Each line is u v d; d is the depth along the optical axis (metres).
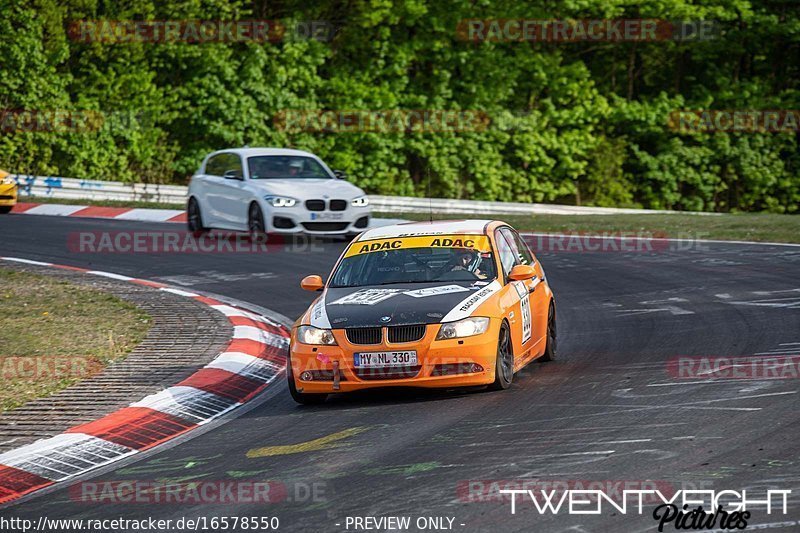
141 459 28.14
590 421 28.44
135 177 126.56
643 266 63.69
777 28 166.38
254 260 69.50
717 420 27.62
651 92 181.12
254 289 59.41
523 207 125.00
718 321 44.75
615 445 25.73
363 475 24.62
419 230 38.62
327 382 32.78
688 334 42.19
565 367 37.41
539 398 31.97
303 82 139.12
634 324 45.50
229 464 26.78
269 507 22.70
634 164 169.38
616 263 65.44
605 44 168.75
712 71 172.38
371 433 28.94
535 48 161.75
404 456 26.11
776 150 172.12
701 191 170.12
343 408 32.78
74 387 35.94
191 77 133.75
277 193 74.06
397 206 116.12
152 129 128.88
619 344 41.22
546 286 40.16
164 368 38.59
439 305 33.41
